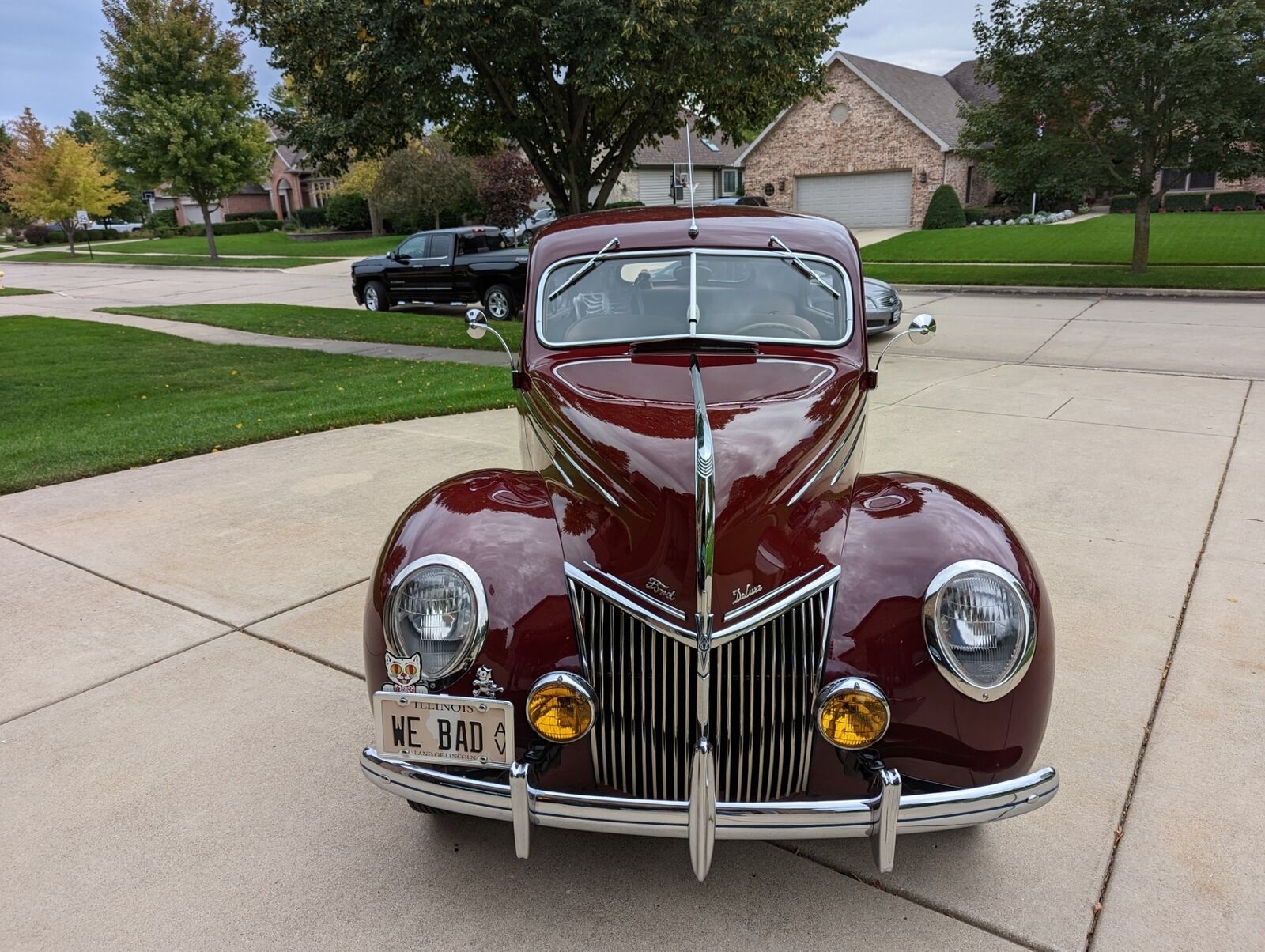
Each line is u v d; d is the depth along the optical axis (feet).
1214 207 116.67
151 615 14.38
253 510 19.12
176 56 102.83
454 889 8.66
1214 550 16.07
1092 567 15.43
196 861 9.05
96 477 21.80
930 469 20.90
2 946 7.97
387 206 117.60
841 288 11.41
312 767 10.56
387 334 47.21
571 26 35.29
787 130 114.32
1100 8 52.03
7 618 14.34
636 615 7.65
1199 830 9.17
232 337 47.80
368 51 36.63
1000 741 7.84
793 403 9.43
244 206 217.36
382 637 8.21
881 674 7.72
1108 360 35.40
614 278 11.51
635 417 9.05
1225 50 48.67
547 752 7.93
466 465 21.91
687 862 9.02
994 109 57.77
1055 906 8.26
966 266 70.08
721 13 36.19
